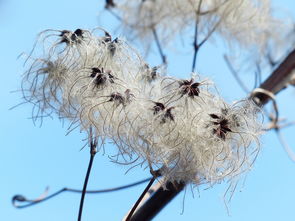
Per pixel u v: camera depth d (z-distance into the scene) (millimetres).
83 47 540
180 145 521
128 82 538
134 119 522
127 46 547
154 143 520
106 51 540
